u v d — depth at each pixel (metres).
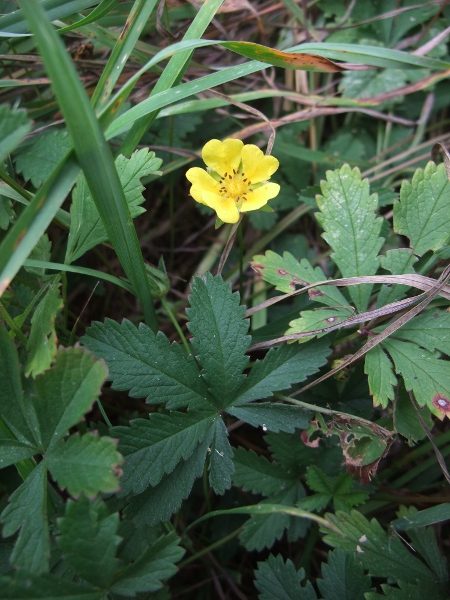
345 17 0.16
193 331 0.09
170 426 0.09
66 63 0.07
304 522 0.11
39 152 0.12
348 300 0.12
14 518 0.07
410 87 0.15
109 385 0.13
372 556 0.09
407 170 0.15
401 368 0.09
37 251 0.11
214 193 0.10
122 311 0.14
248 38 0.16
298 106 0.16
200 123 0.15
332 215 0.10
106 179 0.08
